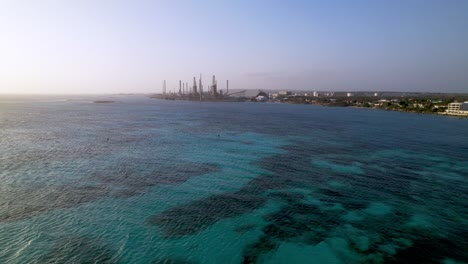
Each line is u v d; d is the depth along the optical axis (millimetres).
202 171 43250
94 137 70125
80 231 24797
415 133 83938
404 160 51656
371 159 52219
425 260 21891
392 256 22312
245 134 79375
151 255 21734
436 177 41688
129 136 72812
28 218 26828
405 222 27828
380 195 34531
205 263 21047
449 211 30328
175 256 21750
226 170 44000
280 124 104188
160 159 49969
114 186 35938
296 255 22266
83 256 21266
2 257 20781
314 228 26438
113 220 26969
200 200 32219
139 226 26000
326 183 38562
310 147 62469
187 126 94688
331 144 66062
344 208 30797
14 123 94000
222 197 33250
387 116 147125
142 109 177250
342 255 22328
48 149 55469
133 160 48781
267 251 22703
